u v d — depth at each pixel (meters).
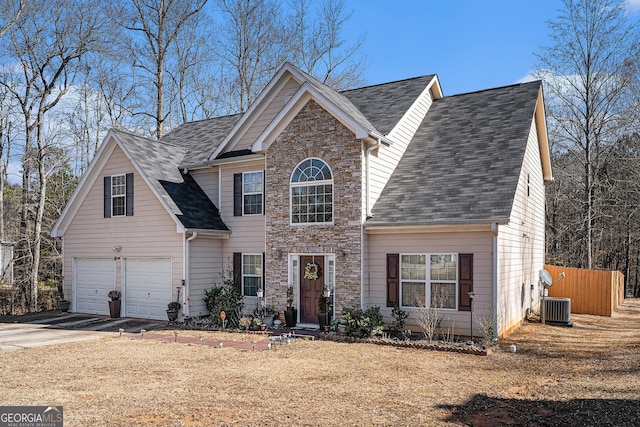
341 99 17.58
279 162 16.83
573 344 13.85
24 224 28.25
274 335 15.08
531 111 17.88
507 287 15.10
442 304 14.49
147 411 7.82
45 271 30.23
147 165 19.36
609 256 37.97
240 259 19.09
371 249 15.60
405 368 10.83
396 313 14.83
